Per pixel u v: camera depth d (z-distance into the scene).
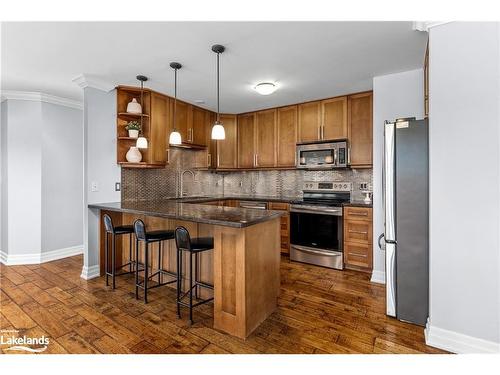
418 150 2.09
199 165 4.63
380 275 3.05
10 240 3.68
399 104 2.95
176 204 3.24
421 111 2.85
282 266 3.65
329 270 3.48
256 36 2.22
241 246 1.97
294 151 4.18
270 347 1.86
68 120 4.07
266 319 2.24
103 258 3.31
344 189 4.06
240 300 1.98
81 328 2.08
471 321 1.75
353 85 3.35
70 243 4.11
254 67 2.82
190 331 2.05
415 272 2.13
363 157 3.58
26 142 3.73
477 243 1.73
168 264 2.94
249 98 3.90
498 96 1.66
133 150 3.37
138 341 1.92
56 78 3.16
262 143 4.54
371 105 3.52
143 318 2.24
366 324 2.16
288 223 4.00
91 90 3.23
